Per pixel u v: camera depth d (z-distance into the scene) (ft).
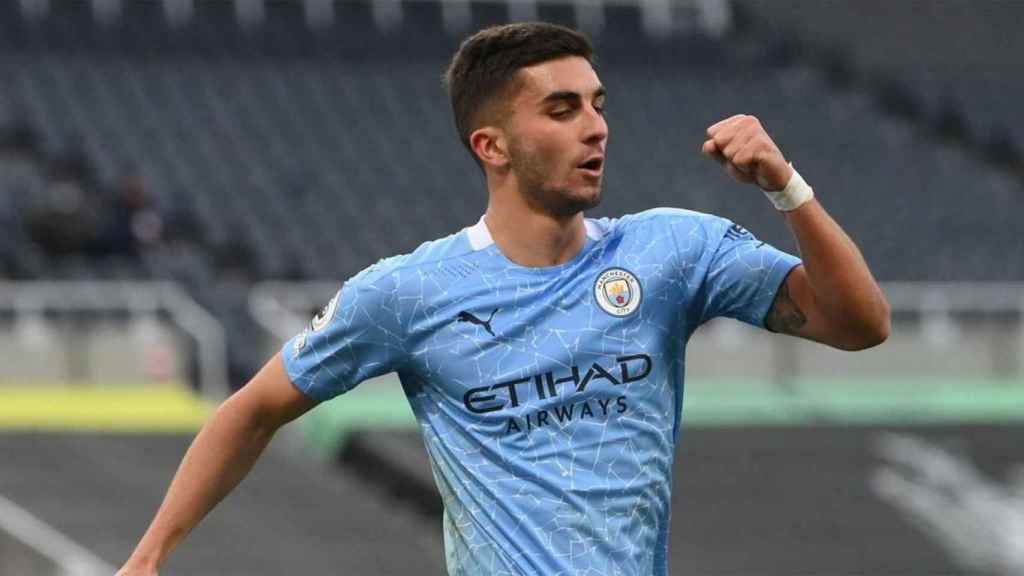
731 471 176.45
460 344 46.98
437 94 273.13
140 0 273.95
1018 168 283.38
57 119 244.01
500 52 47.03
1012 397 200.85
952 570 163.02
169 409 178.91
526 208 47.21
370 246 227.20
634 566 46.29
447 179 249.14
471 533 47.09
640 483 46.42
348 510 160.45
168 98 255.29
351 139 255.50
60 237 208.03
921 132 286.25
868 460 181.57
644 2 301.43
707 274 47.50
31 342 185.06
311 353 48.37
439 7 292.40
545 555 45.98
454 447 47.34
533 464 46.34
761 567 159.22
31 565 142.41
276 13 282.15
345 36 283.79
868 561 162.30
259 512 157.07
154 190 230.48
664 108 279.49
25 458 162.09
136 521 150.92
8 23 264.72
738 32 305.12
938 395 201.46
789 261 47.11
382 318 47.55
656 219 48.08
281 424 49.44
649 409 46.75
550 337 46.62
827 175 267.59
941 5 314.14
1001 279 241.55
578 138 46.44
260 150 246.88
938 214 259.80
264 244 221.87
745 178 45.06
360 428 174.60
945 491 176.65
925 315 213.87
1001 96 297.74
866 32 306.35
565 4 297.33
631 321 46.83
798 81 294.87
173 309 189.57
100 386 185.98
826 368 207.10
